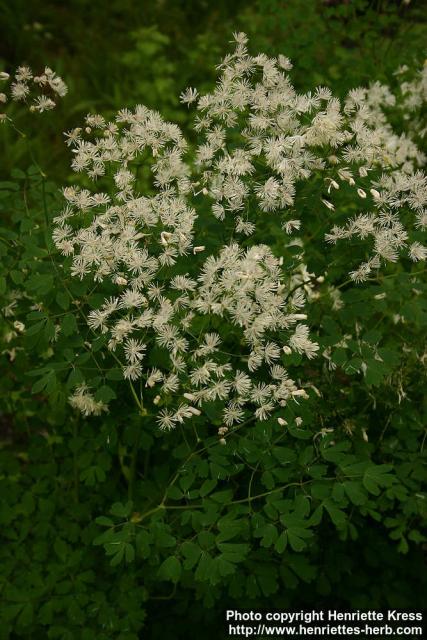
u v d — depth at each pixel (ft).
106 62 20.27
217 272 7.78
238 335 8.07
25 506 9.72
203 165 8.79
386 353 7.87
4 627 9.14
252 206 8.27
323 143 8.05
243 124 8.96
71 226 8.27
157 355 7.64
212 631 9.78
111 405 8.54
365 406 9.28
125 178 8.36
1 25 20.88
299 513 7.68
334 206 8.92
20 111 17.78
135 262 7.50
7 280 8.87
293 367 8.87
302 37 13.03
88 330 8.19
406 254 8.20
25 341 8.03
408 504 8.87
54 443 10.12
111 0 22.35
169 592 9.85
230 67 8.74
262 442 7.99
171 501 8.77
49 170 17.13
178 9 22.62
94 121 8.82
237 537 8.24
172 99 18.17
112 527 7.96
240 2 22.63
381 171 8.66
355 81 12.00
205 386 7.75
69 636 8.78
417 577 10.07
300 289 8.98
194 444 8.61
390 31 14.14
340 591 10.08
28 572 9.32
